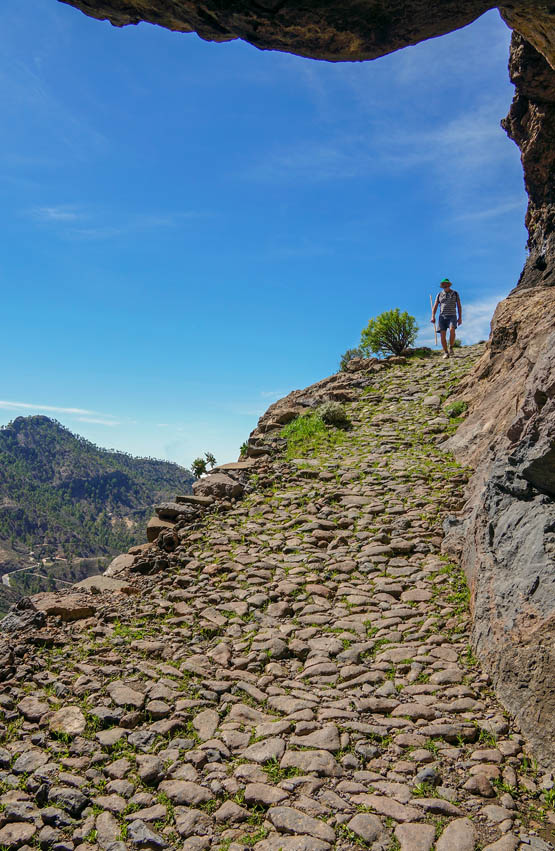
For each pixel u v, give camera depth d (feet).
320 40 17.12
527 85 43.88
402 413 50.03
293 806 12.17
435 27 16.81
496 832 11.20
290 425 52.47
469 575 22.36
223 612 23.17
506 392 36.86
